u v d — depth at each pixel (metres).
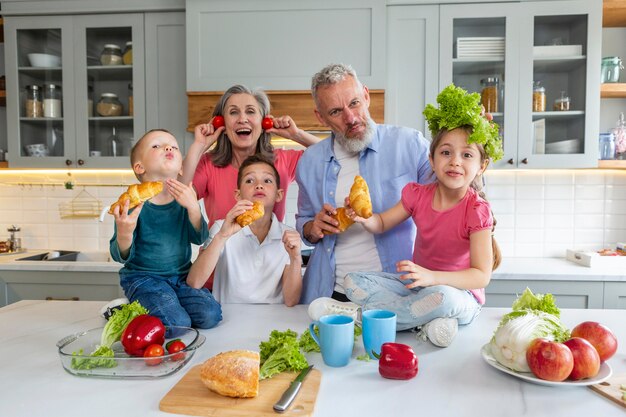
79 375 0.95
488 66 2.60
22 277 2.69
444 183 1.31
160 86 2.72
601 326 0.97
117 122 2.82
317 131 2.57
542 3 2.52
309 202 1.84
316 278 1.74
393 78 2.59
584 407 0.81
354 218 1.44
